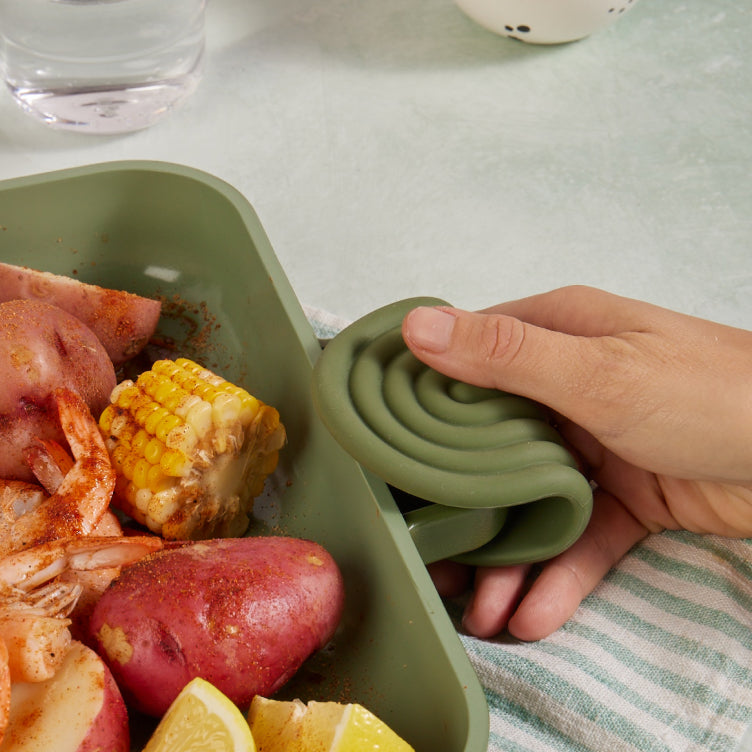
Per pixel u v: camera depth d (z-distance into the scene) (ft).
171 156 4.50
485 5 4.78
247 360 3.22
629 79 4.89
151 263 3.38
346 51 4.99
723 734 2.51
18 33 4.25
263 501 2.98
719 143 4.64
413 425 2.52
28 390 2.75
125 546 2.38
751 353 2.63
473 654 2.66
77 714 2.10
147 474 2.66
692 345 2.64
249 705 2.34
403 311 2.79
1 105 4.65
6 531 2.49
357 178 4.47
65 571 2.43
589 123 4.70
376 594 2.52
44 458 2.75
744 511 2.80
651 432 2.63
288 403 2.97
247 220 3.09
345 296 4.06
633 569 2.88
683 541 2.90
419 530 2.51
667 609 2.77
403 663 2.39
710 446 2.61
